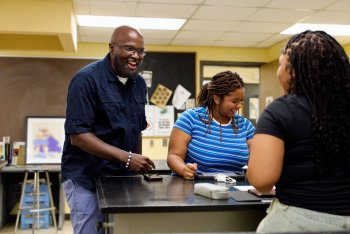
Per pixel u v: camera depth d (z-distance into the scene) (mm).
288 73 1114
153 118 5684
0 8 3836
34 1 3875
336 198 999
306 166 1018
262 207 1281
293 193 1038
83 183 1827
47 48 4633
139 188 1557
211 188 1346
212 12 4223
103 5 3984
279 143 1034
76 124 1737
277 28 4895
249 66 6074
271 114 1055
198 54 5848
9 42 4570
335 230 916
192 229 1385
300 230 1019
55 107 5223
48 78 5234
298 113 1032
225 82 1908
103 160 1878
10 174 5027
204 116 1973
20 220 4809
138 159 1749
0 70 5129
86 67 1852
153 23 4660
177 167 1862
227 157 1927
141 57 1884
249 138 2000
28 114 5160
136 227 1339
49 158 5062
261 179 1027
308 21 4566
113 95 1859
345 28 4895
